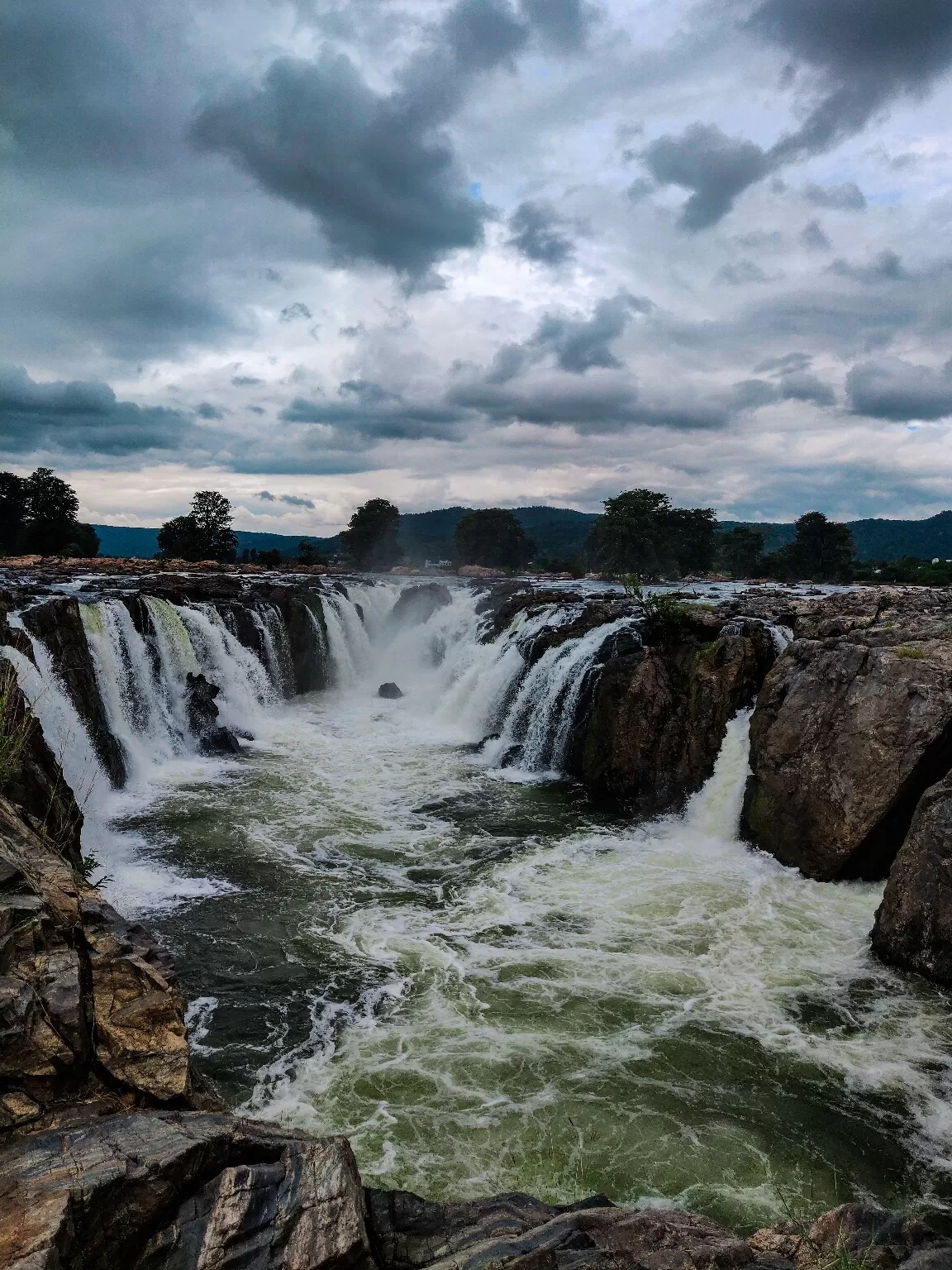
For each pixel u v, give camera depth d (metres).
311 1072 11.98
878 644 20.05
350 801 24.06
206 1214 5.79
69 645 23.84
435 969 14.96
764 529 126.56
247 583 42.19
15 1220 5.12
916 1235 7.55
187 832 21.11
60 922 8.52
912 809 17.83
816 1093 11.75
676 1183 10.09
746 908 17.44
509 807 23.98
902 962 14.90
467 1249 6.63
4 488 89.50
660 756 24.17
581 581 72.81
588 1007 13.79
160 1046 7.47
